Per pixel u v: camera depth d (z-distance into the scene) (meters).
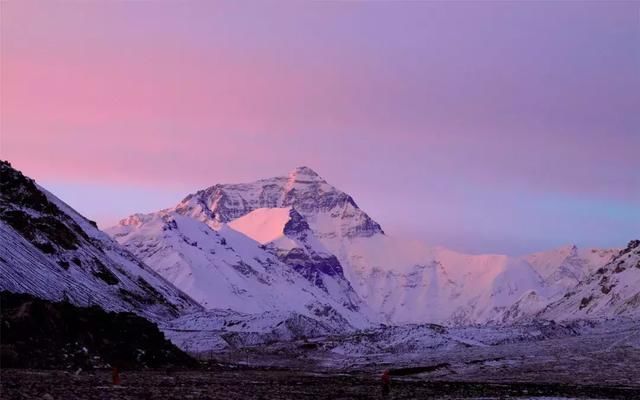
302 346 192.88
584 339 182.12
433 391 93.19
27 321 97.44
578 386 106.06
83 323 106.44
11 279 151.12
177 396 72.31
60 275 179.75
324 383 98.94
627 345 165.50
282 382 97.38
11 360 89.50
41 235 194.75
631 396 94.00
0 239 166.00
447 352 174.38
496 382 112.62
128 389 74.88
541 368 133.75
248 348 186.75
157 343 114.38
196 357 148.62
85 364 96.06
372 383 101.81
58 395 66.56
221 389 81.56
